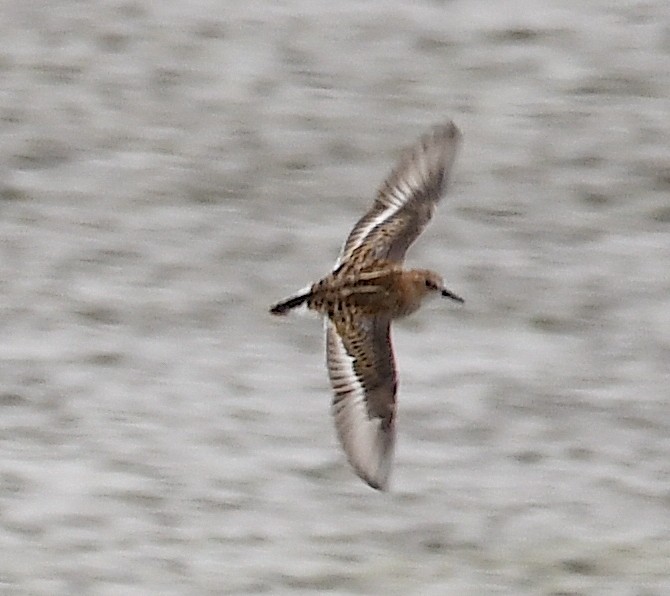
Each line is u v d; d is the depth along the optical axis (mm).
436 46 21453
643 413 15695
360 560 13750
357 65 21141
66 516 14273
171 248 18078
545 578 13516
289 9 22328
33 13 22344
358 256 9016
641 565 13594
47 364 16375
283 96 20578
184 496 14586
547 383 16031
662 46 21297
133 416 15656
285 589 13234
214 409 15719
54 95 20703
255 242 18094
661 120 19969
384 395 8664
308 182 19031
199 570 13539
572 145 19594
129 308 17219
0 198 18922
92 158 19594
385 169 19219
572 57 21172
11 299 17359
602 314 17078
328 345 8742
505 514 14336
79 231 18406
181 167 19391
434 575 13508
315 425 15523
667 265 17750
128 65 21266
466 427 15531
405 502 14547
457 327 16969
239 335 16828
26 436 15422
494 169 19172
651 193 18797
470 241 18078
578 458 15195
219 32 21875
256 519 14281
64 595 13195
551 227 18312
